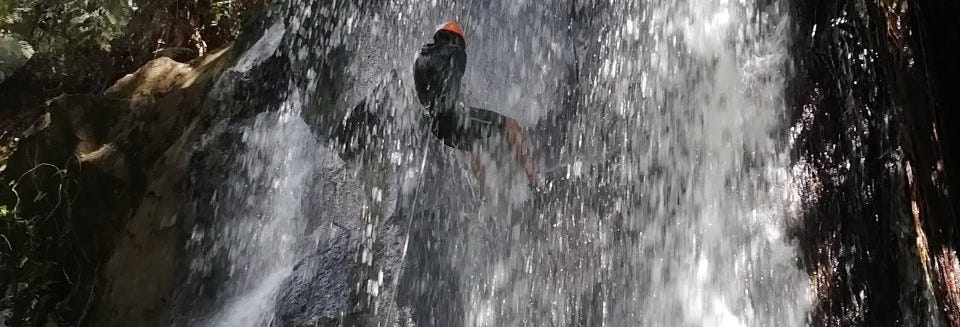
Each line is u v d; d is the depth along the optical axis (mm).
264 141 4191
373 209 4039
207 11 5855
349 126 4340
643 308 3377
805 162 3047
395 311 3631
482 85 4570
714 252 3244
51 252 4164
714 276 3207
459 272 3742
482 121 3621
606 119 4000
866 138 2867
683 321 3242
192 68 5023
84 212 4148
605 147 3920
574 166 3906
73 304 3957
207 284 3711
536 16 4648
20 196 4328
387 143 4238
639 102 3857
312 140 4336
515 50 4637
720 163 3355
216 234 3842
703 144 3461
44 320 3943
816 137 3023
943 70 2377
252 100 4328
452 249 3807
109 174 4168
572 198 3781
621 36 4109
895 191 2770
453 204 3934
